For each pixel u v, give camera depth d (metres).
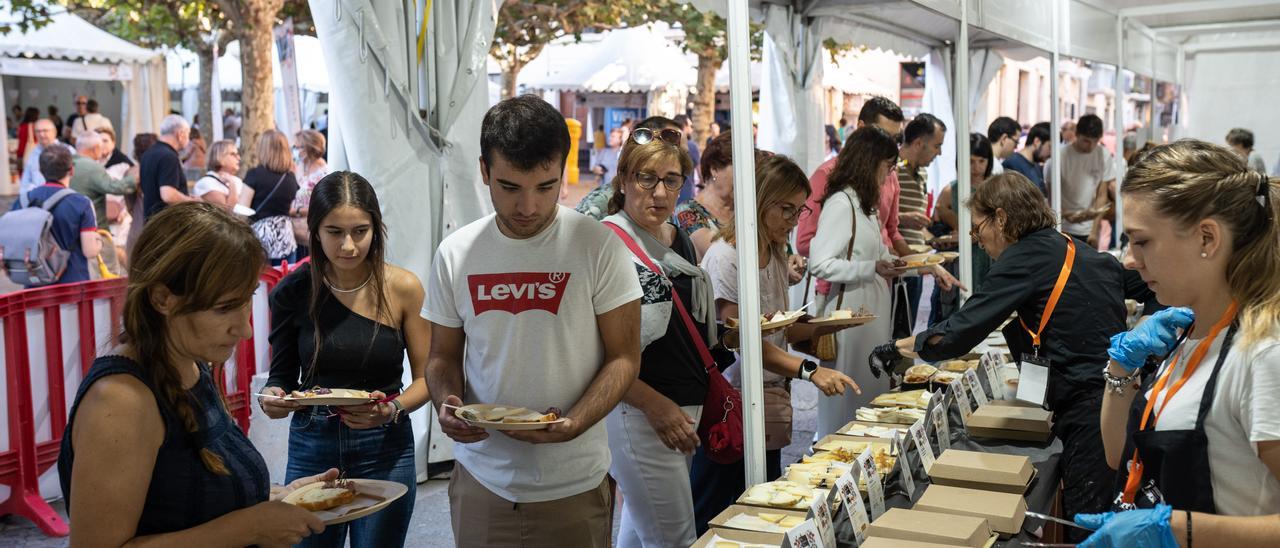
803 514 2.51
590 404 2.16
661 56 15.02
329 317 2.72
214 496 1.70
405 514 2.76
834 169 4.21
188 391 1.68
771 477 3.44
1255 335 1.68
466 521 2.32
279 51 7.21
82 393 1.58
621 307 2.24
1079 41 8.38
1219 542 1.67
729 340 2.99
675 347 2.79
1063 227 9.37
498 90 14.62
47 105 19.09
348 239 2.63
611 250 2.24
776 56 5.77
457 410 2.12
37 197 6.24
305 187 7.86
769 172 3.31
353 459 2.68
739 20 2.69
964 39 5.20
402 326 2.83
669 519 2.83
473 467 2.30
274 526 1.74
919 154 5.60
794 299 4.71
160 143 7.40
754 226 2.75
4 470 4.18
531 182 2.07
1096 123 9.19
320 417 2.68
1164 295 1.81
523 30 11.94
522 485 2.23
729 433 2.85
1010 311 3.10
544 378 2.21
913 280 5.30
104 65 14.40
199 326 1.63
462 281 2.26
